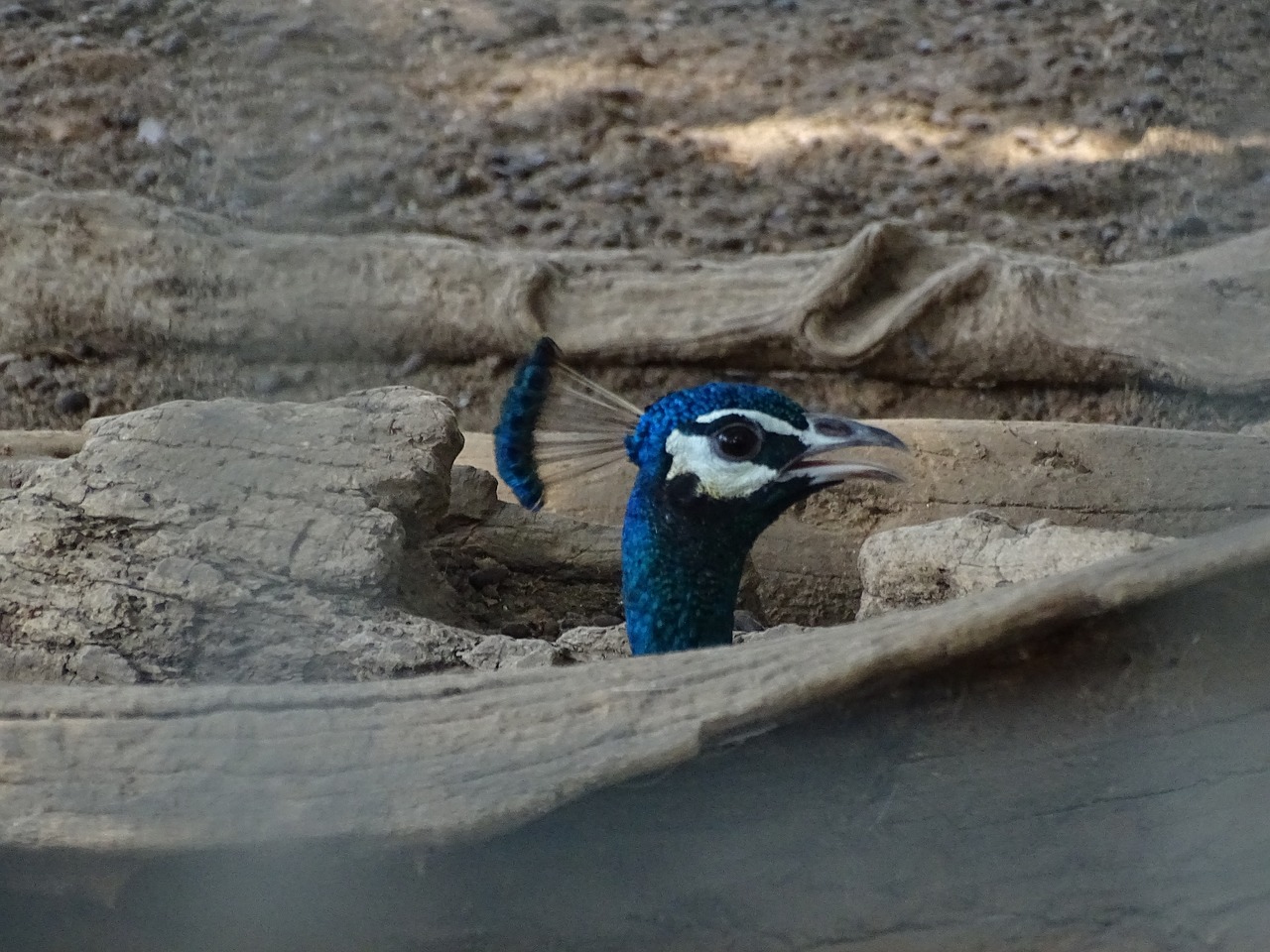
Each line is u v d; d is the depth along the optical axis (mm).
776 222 14148
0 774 4086
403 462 6105
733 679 4004
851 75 16906
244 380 11539
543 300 11586
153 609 5672
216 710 4148
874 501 8297
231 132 14945
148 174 13984
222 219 12359
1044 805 3975
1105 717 3922
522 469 6438
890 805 4016
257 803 3994
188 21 16797
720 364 11352
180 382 11562
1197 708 3896
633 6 18484
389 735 4059
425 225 13773
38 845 4004
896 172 15086
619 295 11633
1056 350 10734
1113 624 3871
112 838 3984
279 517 5859
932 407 11055
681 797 4043
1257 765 3883
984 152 15359
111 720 4148
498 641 5758
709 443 5984
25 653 5691
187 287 11680
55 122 14703
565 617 7648
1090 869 3990
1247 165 15039
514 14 17969
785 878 4082
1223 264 11219
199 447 6004
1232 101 16234
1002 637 3822
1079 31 17734
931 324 10938
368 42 17047
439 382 11578
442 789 3961
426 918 4137
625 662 4125
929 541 6465
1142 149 15344
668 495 6086
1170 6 18078
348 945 4156
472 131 15477
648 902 4121
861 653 3889
